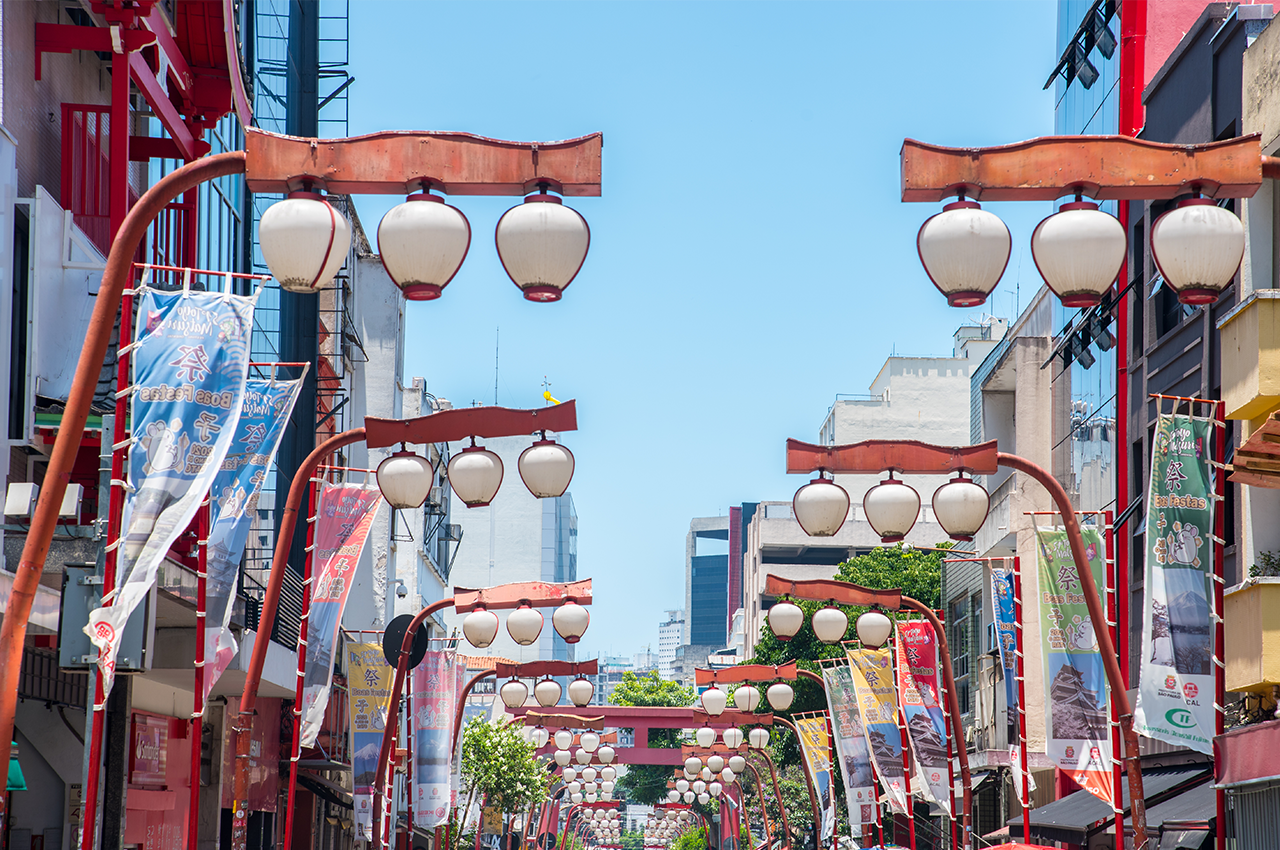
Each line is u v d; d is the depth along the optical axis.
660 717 72.19
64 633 10.44
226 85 21.22
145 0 17.02
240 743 15.62
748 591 100.50
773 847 62.81
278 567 16.14
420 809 30.28
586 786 64.81
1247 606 18.66
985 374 45.44
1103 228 8.68
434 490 59.06
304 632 18.73
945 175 8.85
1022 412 40.44
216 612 13.59
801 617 24.47
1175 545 17.08
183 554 19.00
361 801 26.50
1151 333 27.22
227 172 8.83
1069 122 37.31
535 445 14.95
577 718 48.97
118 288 8.84
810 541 90.44
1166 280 8.90
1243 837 15.82
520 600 24.55
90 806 10.02
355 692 27.05
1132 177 8.84
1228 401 19.31
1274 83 21.23
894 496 14.77
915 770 28.75
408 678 30.53
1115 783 16.84
